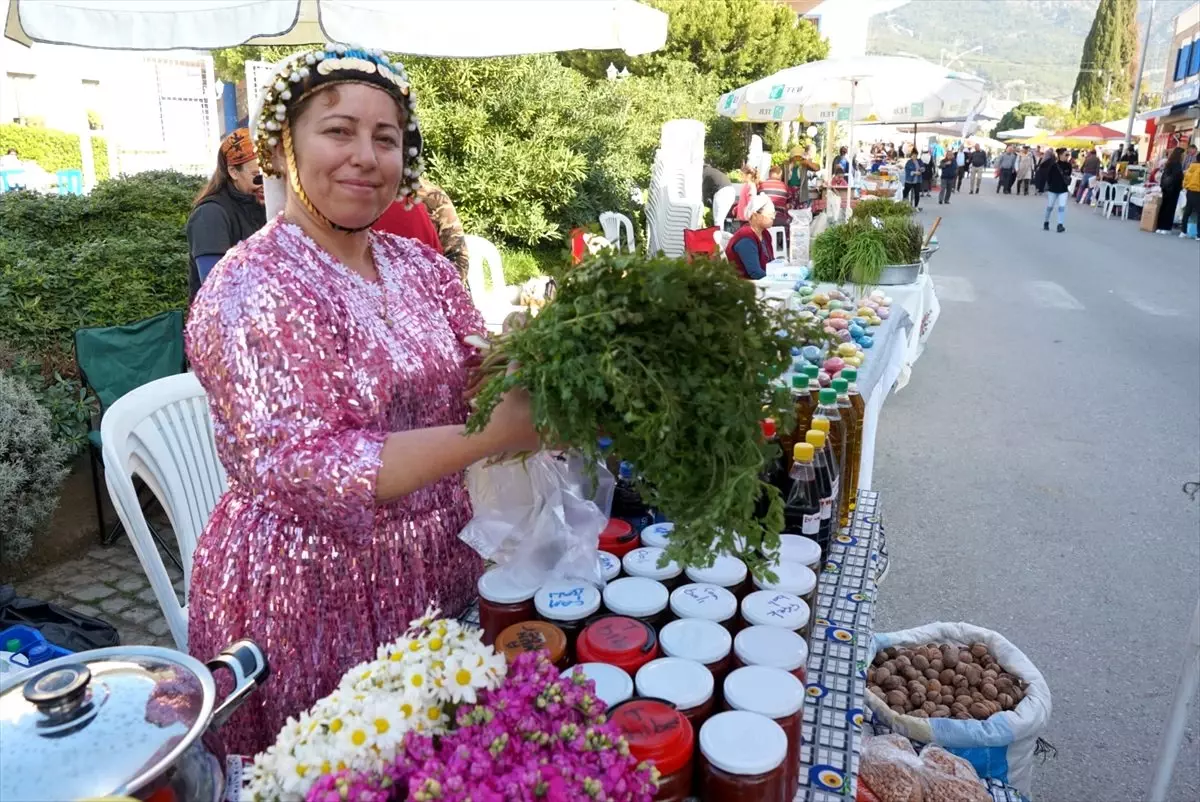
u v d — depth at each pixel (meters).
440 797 0.74
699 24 16.41
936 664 2.30
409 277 1.50
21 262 4.29
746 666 1.18
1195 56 23.98
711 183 12.12
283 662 1.33
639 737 1.02
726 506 0.94
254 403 1.16
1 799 0.74
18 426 3.29
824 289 5.04
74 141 12.83
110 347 3.72
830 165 10.22
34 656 2.02
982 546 4.02
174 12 3.17
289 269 1.24
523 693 0.87
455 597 1.51
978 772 2.03
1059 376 6.86
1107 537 4.10
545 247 9.46
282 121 1.29
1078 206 23.75
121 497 1.82
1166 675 3.03
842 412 2.10
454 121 8.55
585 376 0.95
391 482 1.12
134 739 0.81
